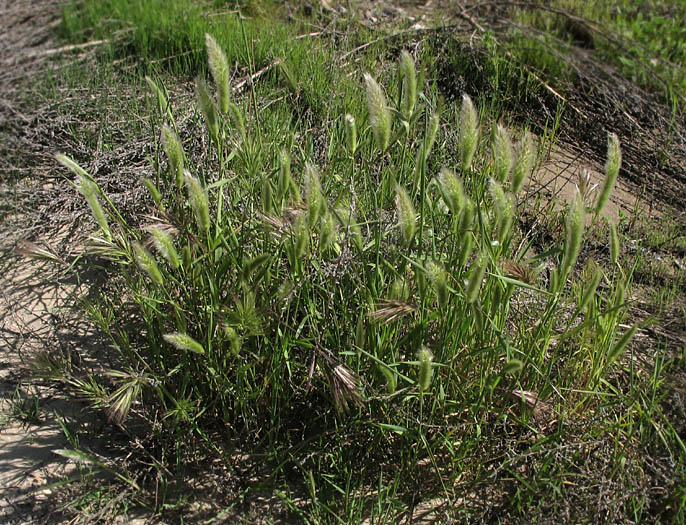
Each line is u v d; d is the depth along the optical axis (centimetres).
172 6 690
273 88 513
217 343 303
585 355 312
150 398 322
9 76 618
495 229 301
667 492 271
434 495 288
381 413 294
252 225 322
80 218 436
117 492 288
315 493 284
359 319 272
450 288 254
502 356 308
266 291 289
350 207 296
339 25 665
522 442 298
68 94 556
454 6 711
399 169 334
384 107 257
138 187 429
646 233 446
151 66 596
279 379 297
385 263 288
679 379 304
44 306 382
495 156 257
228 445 305
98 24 688
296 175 363
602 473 276
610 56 640
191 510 284
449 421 299
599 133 540
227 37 613
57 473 296
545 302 345
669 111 568
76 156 490
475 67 602
